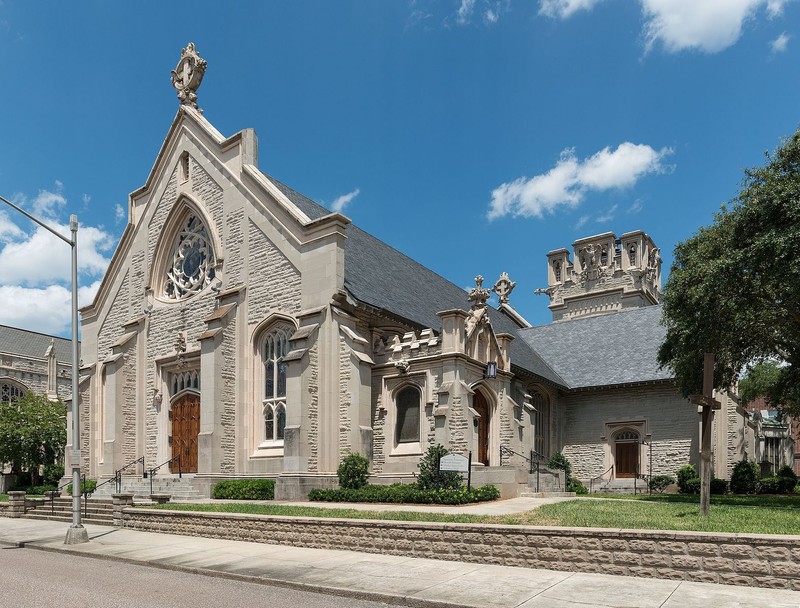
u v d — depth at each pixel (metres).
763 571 10.57
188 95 32.44
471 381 25.12
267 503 21.75
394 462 24.88
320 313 25.06
